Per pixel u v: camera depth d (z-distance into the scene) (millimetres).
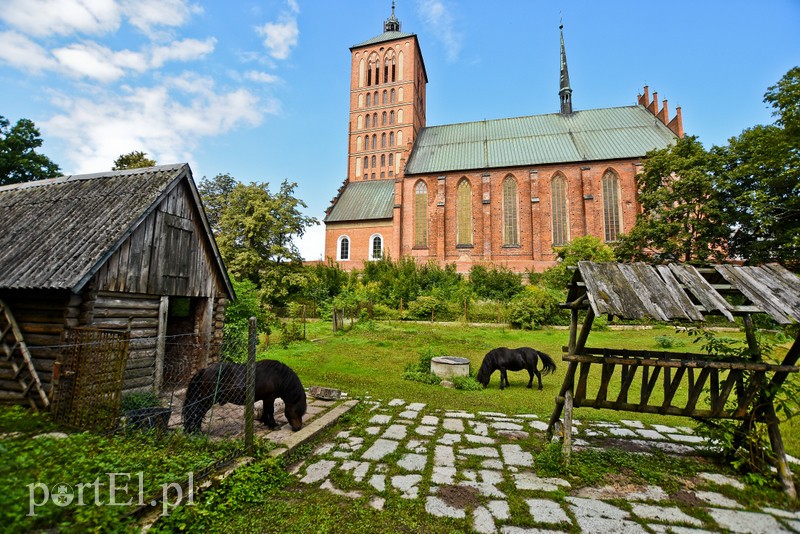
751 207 22688
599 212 38594
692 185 26219
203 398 6066
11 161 23750
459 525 4008
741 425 5664
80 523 3203
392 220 45312
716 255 26578
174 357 10758
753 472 5254
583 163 39594
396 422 7688
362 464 5578
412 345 18719
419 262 42688
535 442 6625
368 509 4301
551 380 12508
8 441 4508
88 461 4289
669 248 27250
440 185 43094
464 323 26453
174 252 9367
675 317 4883
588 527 3994
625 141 40531
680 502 4566
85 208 8828
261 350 16312
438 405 9102
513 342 20094
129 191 9078
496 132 47688
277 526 3936
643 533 3887
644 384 5902
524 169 41281
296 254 30875
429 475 5242
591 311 5742
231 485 4562
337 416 7625
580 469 5352
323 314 29703
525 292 31469
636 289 5449
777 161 21484
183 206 9727
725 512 4332
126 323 8156
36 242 7984
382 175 57250
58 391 6602
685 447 6508
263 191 29984
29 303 7387
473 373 13117
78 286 6746
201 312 10555
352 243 46844
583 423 7867
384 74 58781
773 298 5195
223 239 28297
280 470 5141
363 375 12500
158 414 5848
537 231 39562
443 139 49531
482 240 41375
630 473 5375
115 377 5859
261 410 7914
